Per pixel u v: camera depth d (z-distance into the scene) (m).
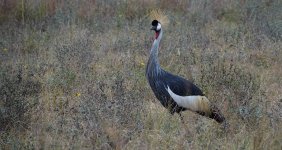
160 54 17.53
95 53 17.77
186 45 18.44
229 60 17.22
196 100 12.08
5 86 13.30
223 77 14.30
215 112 12.06
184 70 16.12
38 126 11.89
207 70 15.42
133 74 15.61
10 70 15.83
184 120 12.73
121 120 11.76
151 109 13.16
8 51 18.42
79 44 18.20
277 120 11.97
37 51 18.36
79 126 11.52
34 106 12.89
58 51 17.62
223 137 11.56
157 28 12.55
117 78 14.97
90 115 11.82
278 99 14.23
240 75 14.57
